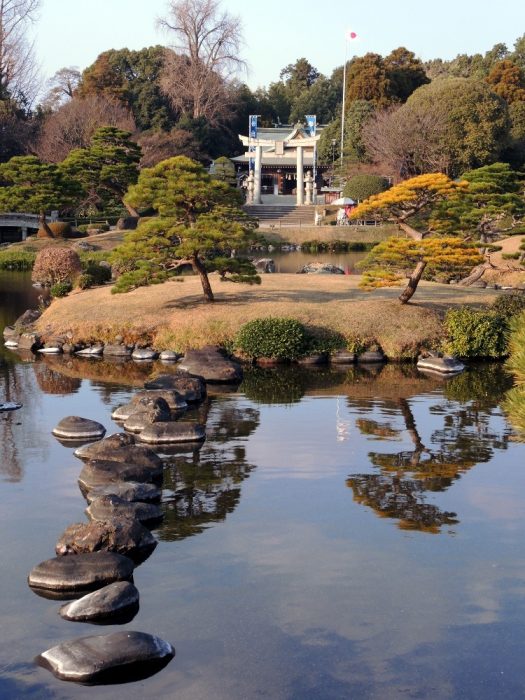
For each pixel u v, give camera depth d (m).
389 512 12.02
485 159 67.69
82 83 87.62
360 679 7.88
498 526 11.48
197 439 15.76
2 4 77.31
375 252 23.94
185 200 24.64
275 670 8.02
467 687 7.75
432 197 23.39
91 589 9.66
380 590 9.60
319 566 10.23
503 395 19.25
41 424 16.89
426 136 67.38
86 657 7.93
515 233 32.22
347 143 79.12
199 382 19.58
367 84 82.38
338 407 18.27
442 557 10.48
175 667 8.05
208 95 85.06
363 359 23.22
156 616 9.02
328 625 8.83
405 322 24.23
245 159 84.94
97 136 56.66
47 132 69.88
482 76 91.69
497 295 27.92
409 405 18.39
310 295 27.19
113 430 16.47
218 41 84.06
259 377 21.50
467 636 8.61
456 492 12.84
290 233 63.69
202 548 10.77
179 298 26.73
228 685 7.78
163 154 70.88
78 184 54.62
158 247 24.83
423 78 87.81
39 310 30.38
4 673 7.95
